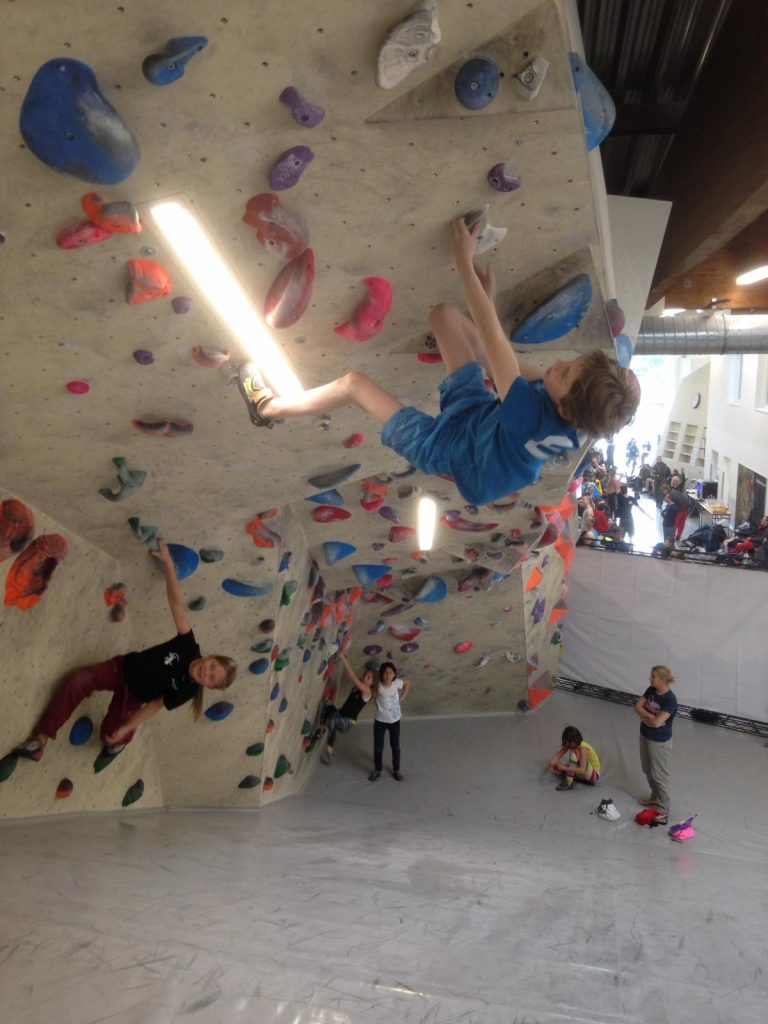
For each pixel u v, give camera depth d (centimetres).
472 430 248
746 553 1246
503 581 768
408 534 618
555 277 294
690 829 729
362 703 862
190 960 258
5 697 439
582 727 938
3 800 446
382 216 251
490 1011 252
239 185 230
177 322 295
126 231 234
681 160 740
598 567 989
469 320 299
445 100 211
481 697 945
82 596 489
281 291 266
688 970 356
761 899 539
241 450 413
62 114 196
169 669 481
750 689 940
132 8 180
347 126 215
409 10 187
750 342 1019
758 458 1592
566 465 526
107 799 570
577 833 730
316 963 274
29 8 177
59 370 320
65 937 265
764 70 475
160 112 205
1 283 263
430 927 356
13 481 406
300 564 603
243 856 481
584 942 373
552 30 198
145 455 403
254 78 199
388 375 348
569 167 239
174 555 508
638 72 663
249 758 642
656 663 977
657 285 867
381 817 717
